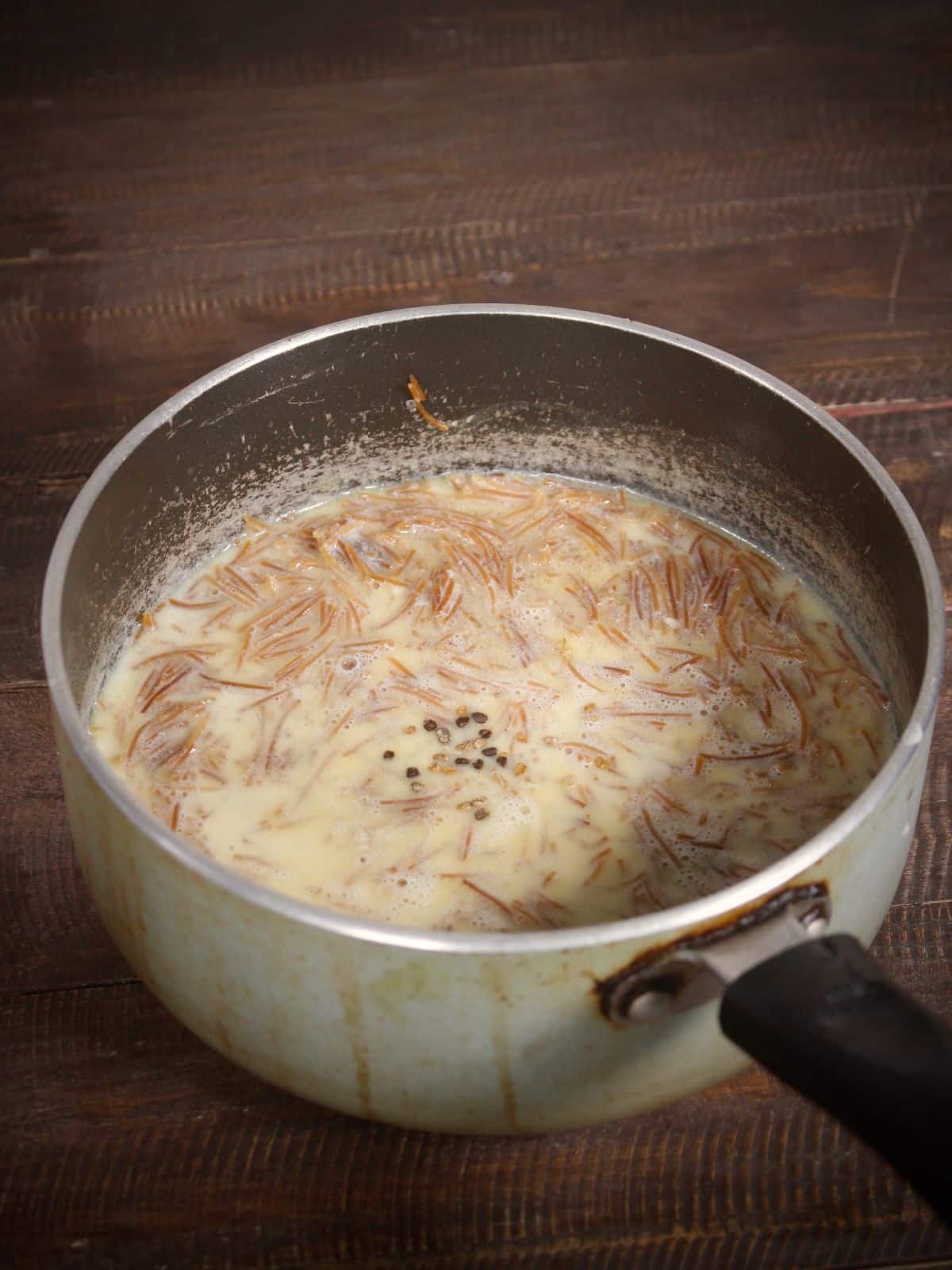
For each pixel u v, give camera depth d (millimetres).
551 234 630
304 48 728
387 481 479
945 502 524
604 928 283
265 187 652
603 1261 352
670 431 455
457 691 418
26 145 672
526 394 461
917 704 321
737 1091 379
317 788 392
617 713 413
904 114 692
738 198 648
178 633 434
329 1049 311
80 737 314
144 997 397
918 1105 254
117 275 611
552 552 458
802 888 294
